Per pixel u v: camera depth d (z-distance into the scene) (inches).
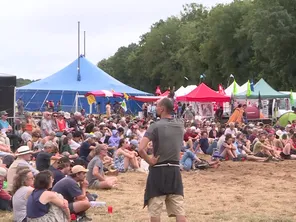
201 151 876.0
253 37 2330.2
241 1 2965.1
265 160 792.9
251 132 946.1
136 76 4308.6
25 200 331.3
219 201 446.3
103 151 519.5
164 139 265.3
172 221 354.0
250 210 406.3
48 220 286.2
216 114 1460.4
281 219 370.3
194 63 3240.7
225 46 2881.4
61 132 784.3
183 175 635.5
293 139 861.8
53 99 1731.1
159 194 264.8
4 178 420.2
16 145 727.1
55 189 352.2
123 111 1692.9
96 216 377.1
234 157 792.9
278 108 1561.3
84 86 1708.9
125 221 361.4
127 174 629.9
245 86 1528.1
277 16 2241.6
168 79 3823.8
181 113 1480.1
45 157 432.8
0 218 364.5
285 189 518.6
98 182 508.7
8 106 864.3
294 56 2303.2
